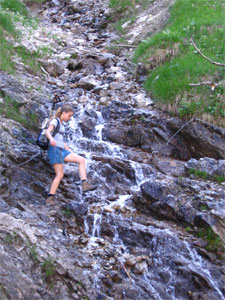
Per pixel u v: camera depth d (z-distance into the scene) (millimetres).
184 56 10125
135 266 5172
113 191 6832
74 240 5512
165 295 4922
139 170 7172
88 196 6500
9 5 14672
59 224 5777
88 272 4855
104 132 8383
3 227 4883
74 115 8688
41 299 4262
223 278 5184
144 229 5707
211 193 6223
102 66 11656
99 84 10453
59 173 6016
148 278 5133
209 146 7781
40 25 14531
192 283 5117
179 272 5195
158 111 8883
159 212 6141
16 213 5613
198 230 5770
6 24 11828
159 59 10602
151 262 5332
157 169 7426
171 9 13539
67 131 8195
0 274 4227
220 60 9617
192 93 8742
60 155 5969
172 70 9617
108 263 5133
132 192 6789
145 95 9734
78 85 10281
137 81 10602
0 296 4086
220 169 7016
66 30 14844
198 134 7852
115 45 13188
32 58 10961
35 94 9023
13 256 4602
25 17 14570
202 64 9453
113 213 6082
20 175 6434
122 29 14398
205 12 12516
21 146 6926
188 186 6445
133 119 8578
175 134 8156
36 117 8219
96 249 5375
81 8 16594
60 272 4656
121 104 9109
